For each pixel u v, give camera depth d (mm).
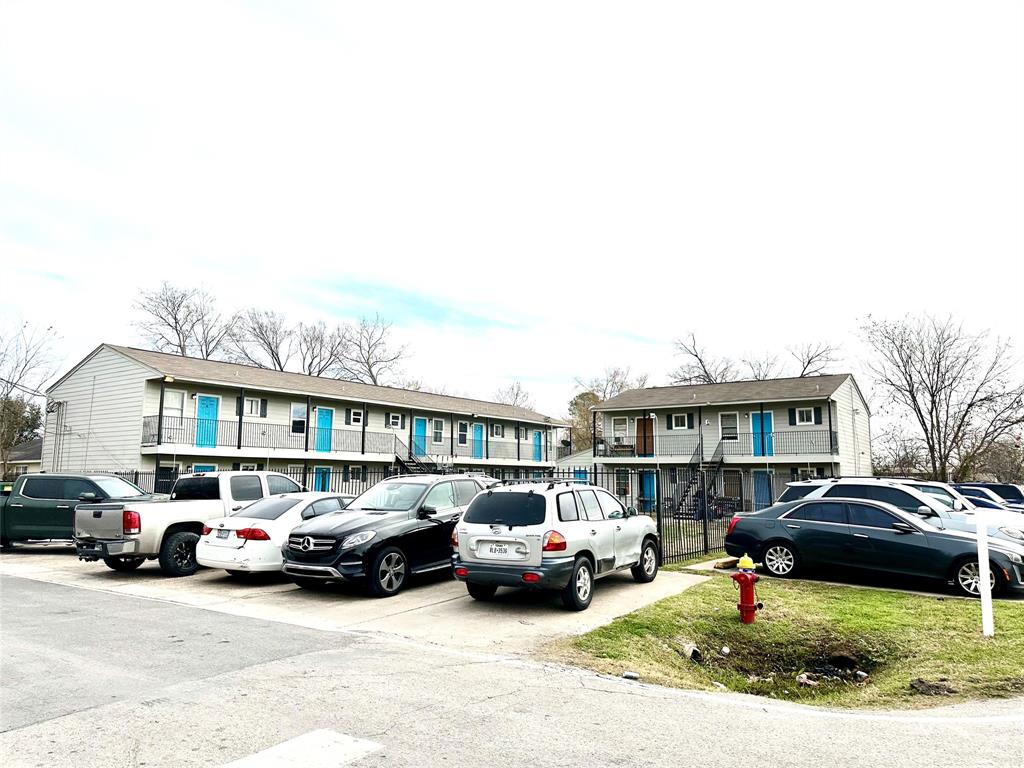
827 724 4809
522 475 44531
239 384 27531
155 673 5590
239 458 28156
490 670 5906
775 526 11352
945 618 8172
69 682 5309
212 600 9266
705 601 9227
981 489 18250
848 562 10477
